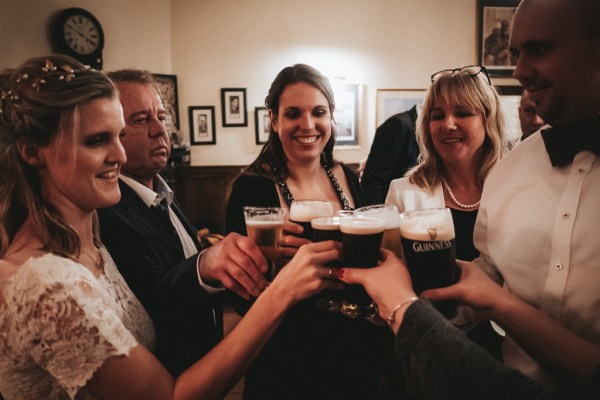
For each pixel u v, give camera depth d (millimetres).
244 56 5371
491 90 1771
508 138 1869
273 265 1030
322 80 1565
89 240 1009
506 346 1145
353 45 5516
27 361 822
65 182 866
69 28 4324
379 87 5625
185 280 1067
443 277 818
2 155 853
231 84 5395
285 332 1390
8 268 818
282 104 1554
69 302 787
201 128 5426
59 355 785
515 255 1082
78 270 846
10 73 867
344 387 1387
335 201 1660
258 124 5512
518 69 890
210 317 1358
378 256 849
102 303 844
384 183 2855
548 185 1035
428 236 792
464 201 1859
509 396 594
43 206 874
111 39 4734
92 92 854
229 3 5270
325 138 1607
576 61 811
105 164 899
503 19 5609
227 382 847
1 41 3980
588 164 965
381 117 5680
